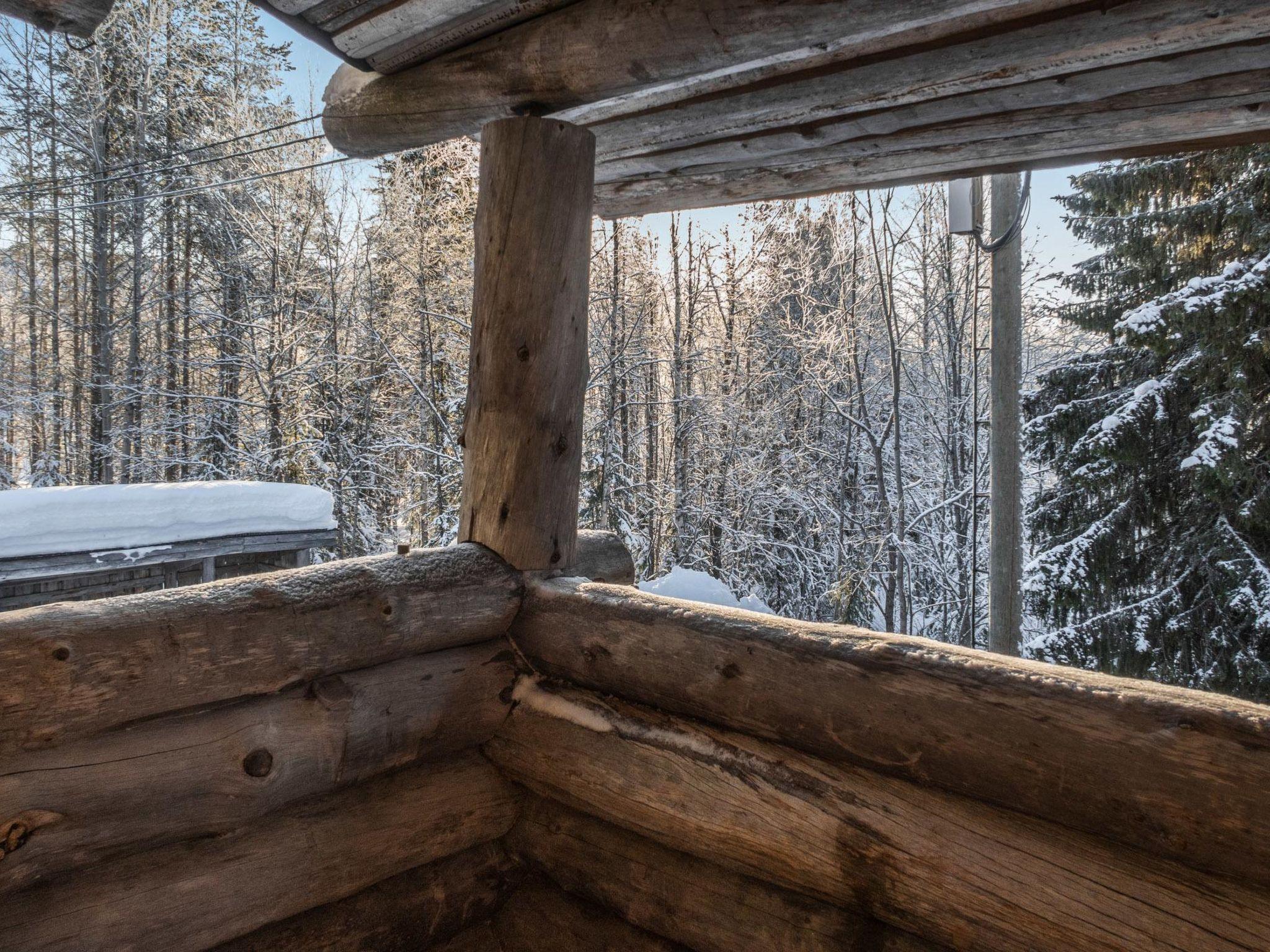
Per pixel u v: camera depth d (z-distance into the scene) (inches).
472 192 586.2
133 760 52.4
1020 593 236.7
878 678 54.6
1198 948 41.2
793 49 64.1
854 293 606.2
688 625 66.7
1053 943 45.7
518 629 80.4
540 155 78.5
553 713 74.5
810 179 113.0
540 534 81.5
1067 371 362.9
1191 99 78.7
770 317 646.5
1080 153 99.3
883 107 84.8
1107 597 348.8
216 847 57.7
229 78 702.5
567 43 72.7
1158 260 339.6
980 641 531.5
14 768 47.8
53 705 48.9
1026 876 47.2
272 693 61.1
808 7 59.9
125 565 316.2
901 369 613.3
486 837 75.7
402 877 69.4
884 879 52.4
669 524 652.7
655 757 66.2
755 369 662.5
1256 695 307.6
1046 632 409.4
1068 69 72.7
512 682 78.8
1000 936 47.7
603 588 77.0
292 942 60.9
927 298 607.5
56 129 645.3
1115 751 44.2
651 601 71.8
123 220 653.3
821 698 57.1
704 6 64.2
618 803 67.6
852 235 587.8
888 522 543.5
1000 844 48.7
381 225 643.5
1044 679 48.2
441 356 635.5
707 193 121.8
